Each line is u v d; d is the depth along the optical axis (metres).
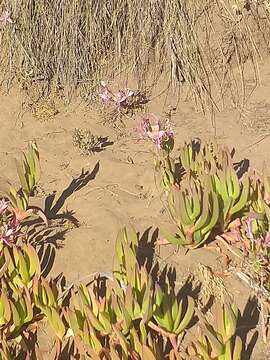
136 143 1.10
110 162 1.05
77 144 1.09
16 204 0.86
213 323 0.76
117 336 0.68
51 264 0.85
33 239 0.89
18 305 0.74
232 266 0.83
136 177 1.01
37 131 1.14
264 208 0.83
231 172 0.85
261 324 0.75
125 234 0.78
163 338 0.74
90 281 0.82
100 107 1.19
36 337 0.76
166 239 0.86
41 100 1.21
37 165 0.91
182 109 1.19
